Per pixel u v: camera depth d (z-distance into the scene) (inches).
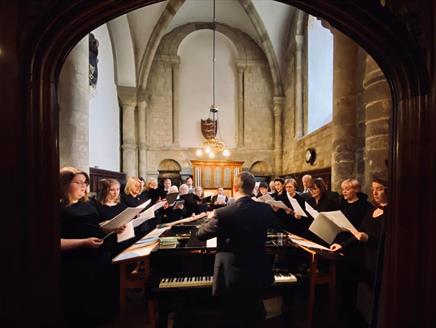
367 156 122.0
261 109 456.8
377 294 67.3
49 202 43.5
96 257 86.0
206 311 99.7
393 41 46.2
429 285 44.8
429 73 44.7
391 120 51.0
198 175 419.2
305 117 360.5
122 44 350.9
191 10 424.5
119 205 112.4
